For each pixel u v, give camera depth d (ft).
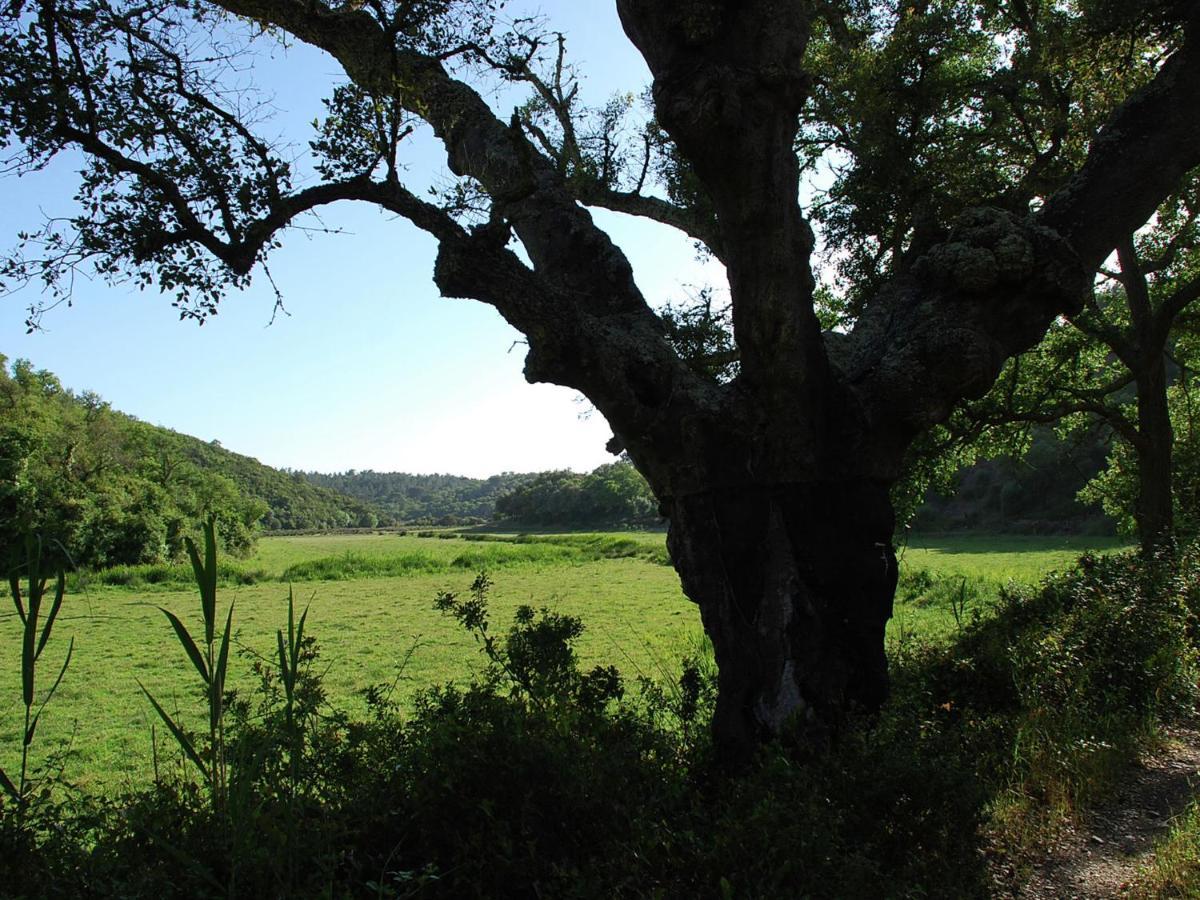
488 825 13.58
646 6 17.99
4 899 10.25
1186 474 59.67
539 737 14.78
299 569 156.87
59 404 228.84
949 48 32.45
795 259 18.60
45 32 18.38
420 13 20.36
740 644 19.99
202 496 235.81
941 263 21.35
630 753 15.66
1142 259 55.26
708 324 31.19
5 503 160.97
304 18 22.79
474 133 25.77
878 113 29.99
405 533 460.14
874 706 20.02
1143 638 28.84
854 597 20.20
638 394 20.70
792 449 19.95
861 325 23.47
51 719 45.34
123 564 173.68
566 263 23.93
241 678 51.06
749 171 17.56
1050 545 146.41
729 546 20.20
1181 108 22.27
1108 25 28.96
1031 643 28.25
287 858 11.95
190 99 19.65
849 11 35.81
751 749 18.95
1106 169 22.53
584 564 171.42
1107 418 49.85
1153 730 24.64
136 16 19.06
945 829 14.40
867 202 31.07
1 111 17.40
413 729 16.55
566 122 33.19
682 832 13.42
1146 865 16.39
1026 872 16.46
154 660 63.98
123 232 19.06
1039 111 37.55
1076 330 52.39
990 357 20.61
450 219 19.03
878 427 20.38
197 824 12.67
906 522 45.32
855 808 14.33
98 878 11.04
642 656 50.62
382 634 75.77
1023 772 20.63
